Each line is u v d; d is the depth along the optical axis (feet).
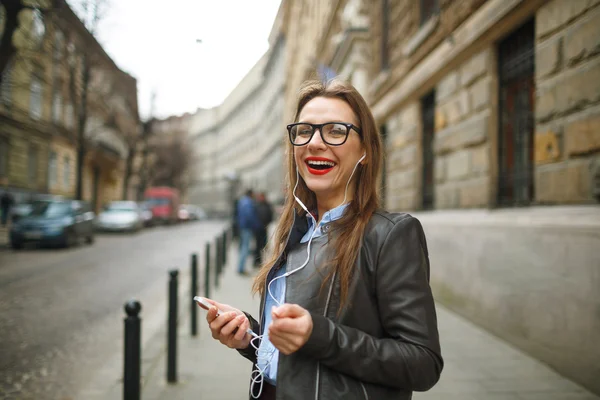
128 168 108.99
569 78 12.84
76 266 34.83
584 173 12.17
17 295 23.56
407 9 27.45
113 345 15.79
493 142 17.69
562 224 11.92
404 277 3.67
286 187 5.17
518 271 14.03
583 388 11.01
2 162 73.00
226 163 242.78
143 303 22.88
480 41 18.19
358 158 4.42
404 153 28.48
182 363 13.66
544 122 13.97
